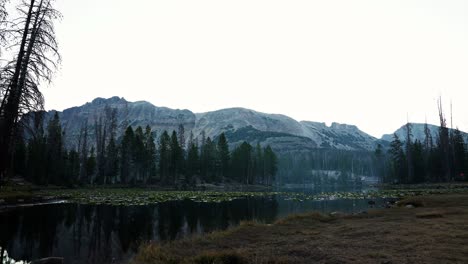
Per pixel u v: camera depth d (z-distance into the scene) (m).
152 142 93.75
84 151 86.06
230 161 113.00
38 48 16.67
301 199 47.59
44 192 53.38
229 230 17.34
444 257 9.73
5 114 15.84
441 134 85.31
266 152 126.75
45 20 16.72
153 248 12.98
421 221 17.38
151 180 92.50
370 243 12.46
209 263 10.26
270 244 13.32
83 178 82.50
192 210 31.80
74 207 33.50
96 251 15.21
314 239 14.02
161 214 28.62
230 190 82.56
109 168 83.12
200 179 104.31
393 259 9.80
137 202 39.41
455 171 81.94
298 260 10.28
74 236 18.88
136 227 22.02
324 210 31.78
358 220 19.72
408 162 92.62
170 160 92.94
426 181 89.50
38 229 20.84
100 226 22.28
